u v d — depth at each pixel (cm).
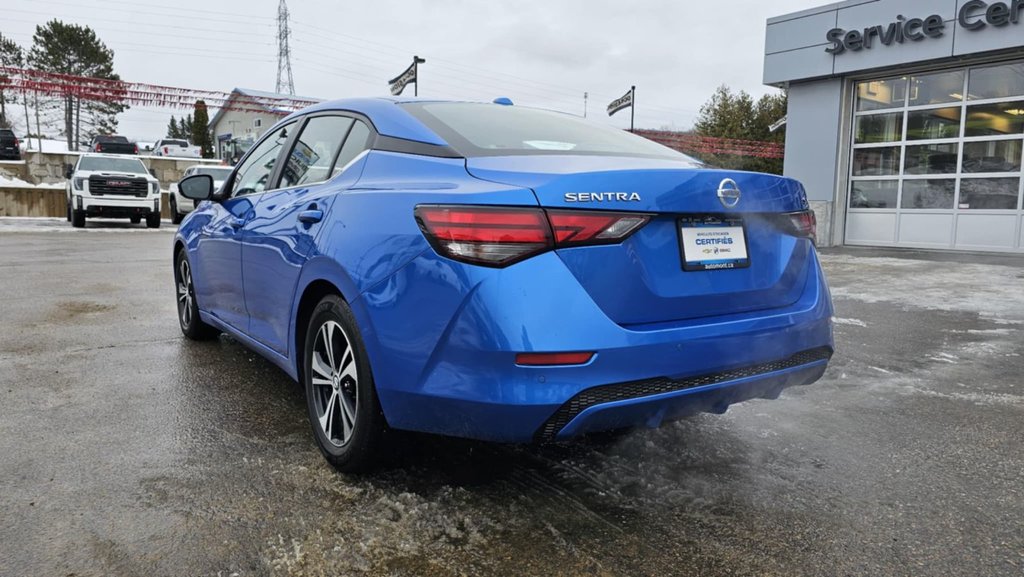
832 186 1366
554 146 280
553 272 210
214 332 488
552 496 252
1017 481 270
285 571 203
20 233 1522
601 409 214
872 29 1251
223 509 238
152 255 1073
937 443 310
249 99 2819
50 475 264
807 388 395
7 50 5412
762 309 256
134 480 260
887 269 943
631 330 218
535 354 206
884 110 1316
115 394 364
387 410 239
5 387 374
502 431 216
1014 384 404
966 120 1213
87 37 5294
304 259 282
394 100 312
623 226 219
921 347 495
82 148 5331
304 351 293
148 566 204
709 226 243
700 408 240
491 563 209
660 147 325
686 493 256
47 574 198
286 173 351
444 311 217
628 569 207
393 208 240
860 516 241
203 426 319
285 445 297
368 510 239
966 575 205
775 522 236
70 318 565
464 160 248
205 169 1950
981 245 1209
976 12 1126
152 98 2631
